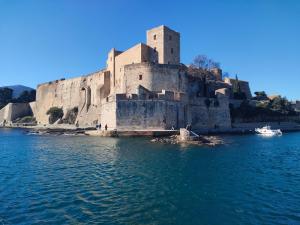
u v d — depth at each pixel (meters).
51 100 106.06
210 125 59.72
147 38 64.50
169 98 50.47
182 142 37.22
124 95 48.44
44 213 12.46
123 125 47.94
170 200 14.30
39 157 27.53
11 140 48.31
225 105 62.72
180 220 11.87
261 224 11.51
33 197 14.62
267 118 73.19
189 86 68.50
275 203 13.95
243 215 12.42
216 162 24.44
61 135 58.19
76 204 13.59
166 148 32.38
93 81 82.75
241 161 25.22
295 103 94.06
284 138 51.22
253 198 14.71
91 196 14.81
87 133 56.00
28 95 133.12
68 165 22.95
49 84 108.75
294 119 79.75
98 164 23.20
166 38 62.25
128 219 11.90
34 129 81.12
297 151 32.97
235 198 14.70
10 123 109.94
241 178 18.94
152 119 48.56
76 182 17.56
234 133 60.81
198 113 57.97
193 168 21.83
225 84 77.62
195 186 16.83
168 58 62.38
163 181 17.88
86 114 81.69
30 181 17.89
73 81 95.50
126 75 57.69
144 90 52.53
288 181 18.23
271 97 91.38
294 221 11.77
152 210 12.95
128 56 65.69
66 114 91.56
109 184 17.11
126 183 17.33
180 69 58.22
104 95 73.81
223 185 17.14
